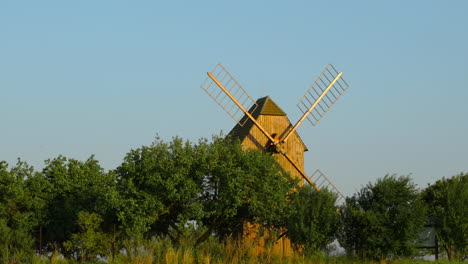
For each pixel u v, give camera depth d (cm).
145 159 5538
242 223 5778
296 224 5338
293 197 5712
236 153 5747
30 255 5156
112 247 5144
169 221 5688
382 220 5166
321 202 5425
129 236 5344
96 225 5138
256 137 6756
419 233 5206
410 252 5169
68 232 5625
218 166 5525
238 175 5509
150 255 4703
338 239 5325
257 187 5675
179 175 5409
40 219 5569
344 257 5297
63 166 5831
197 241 5600
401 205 5197
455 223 5438
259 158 5772
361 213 5194
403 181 5253
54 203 5669
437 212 5625
